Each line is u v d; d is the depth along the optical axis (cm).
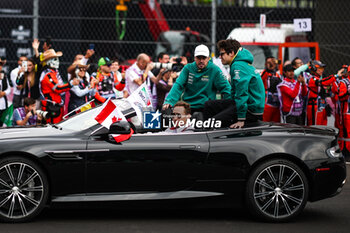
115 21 4756
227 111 2061
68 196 1912
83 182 1909
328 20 4994
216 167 1952
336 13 4975
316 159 1988
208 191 1958
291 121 3266
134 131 2011
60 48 4247
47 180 1914
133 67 3189
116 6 4781
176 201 1938
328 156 2005
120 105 2080
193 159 1945
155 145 1934
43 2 4334
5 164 1877
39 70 3102
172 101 2378
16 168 1900
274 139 1989
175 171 1938
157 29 5103
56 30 4278
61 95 3006
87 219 1992
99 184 1916
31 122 3086
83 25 4684
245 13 5006
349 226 1944
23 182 1902
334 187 2022
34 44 3134
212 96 2414
